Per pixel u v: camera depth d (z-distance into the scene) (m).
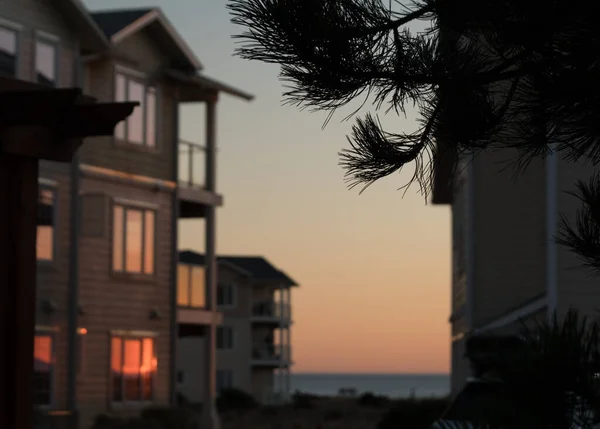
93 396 28.59
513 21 4.40
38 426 25.08
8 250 8.59
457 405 9.75
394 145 4.77
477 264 23.62
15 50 26.22
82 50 28.62
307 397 73.50
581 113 4.48
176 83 32.25
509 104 4.68
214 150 33.56
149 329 30.91
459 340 29.31
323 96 4.72
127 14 30.23
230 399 64.12
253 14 4.59
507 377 4.38
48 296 27.02
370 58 4.69
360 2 4.67
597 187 5.36
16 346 8.41
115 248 29.66
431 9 4.56
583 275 16.75
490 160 23.52
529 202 23.50
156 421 28.77
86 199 28.08
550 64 4.44
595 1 4.28
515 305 23.27
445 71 4.67
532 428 4.30
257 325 74.56
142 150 30.75
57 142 8.95
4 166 8.66
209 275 33.78
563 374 4.30
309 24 4.56
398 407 23.23
